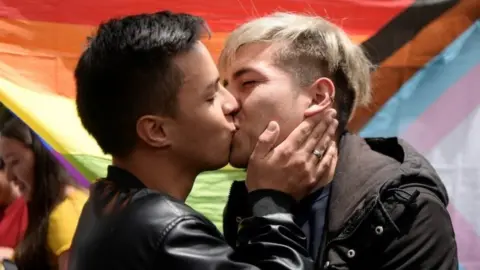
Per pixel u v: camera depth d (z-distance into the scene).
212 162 1.08
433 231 1.11
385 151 1.28
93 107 1.05
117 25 1.05
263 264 1.01
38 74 1.68
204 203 1.74
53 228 1.69
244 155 1.17
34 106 1.64
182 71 1.04
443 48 1.95
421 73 1.94
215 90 1.08
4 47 1.67
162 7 1.79
